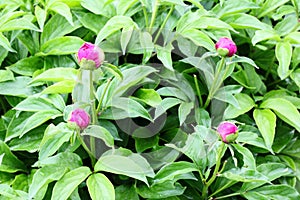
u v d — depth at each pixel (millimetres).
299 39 1534
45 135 1325
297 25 1610
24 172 1473
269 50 1688
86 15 1562
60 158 1367
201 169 1405
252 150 1539
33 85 1479
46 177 1323
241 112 1498
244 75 1582
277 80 1679
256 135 1462
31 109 1418
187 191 1462
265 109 1523
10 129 1448
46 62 1529
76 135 1352
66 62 1532
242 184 1490
